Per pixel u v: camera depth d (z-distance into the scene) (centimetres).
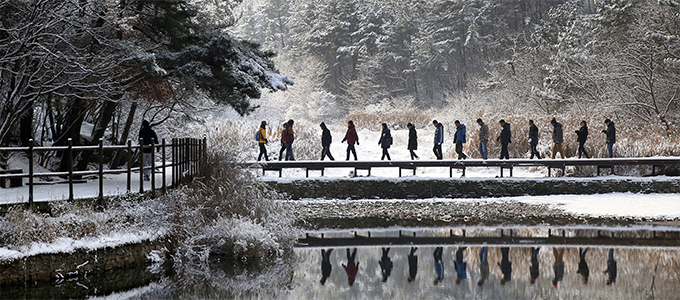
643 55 2827
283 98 6250
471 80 5488
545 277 965
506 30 6212
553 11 4666
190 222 1123
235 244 1107
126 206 1031
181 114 2200
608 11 3847
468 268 1038
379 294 861
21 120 1577
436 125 2083
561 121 2412
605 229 1400
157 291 870
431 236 1346
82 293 838
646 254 1127
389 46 6856
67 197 990
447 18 6525
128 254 967
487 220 1547
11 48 1209
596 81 3027
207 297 846
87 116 2062
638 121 2894
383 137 2014
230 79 1479
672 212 1590
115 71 1438
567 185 1889
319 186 1856
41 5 1188
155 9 1520
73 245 889
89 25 1334
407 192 1878
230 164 1329
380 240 1302
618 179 1889
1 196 1005
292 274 998
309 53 7262
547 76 3697
